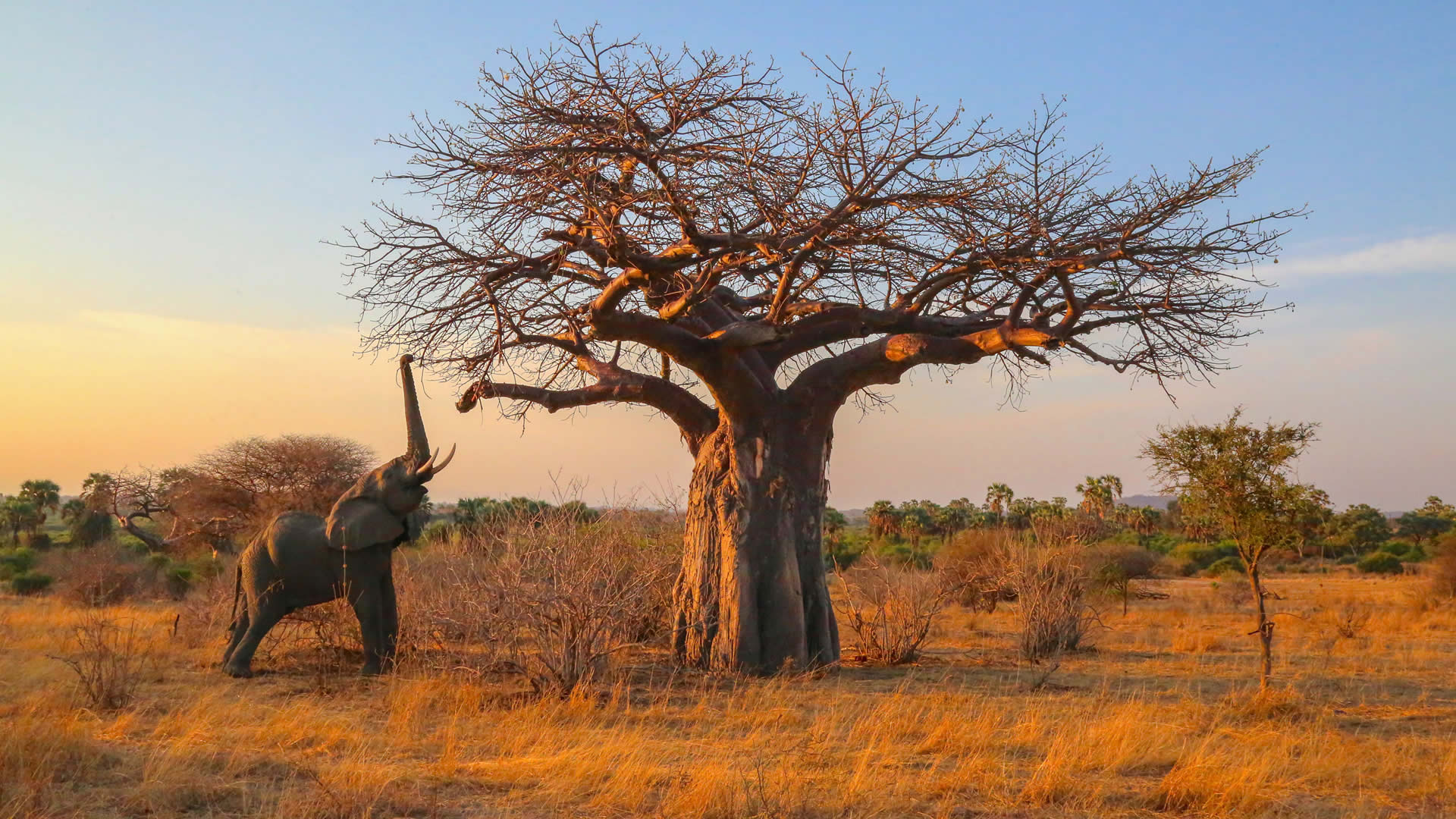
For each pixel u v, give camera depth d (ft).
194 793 19.31
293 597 36.91
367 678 34.99
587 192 30.19
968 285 35.73
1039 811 19.52
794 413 38.99
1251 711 29.50
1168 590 109.70
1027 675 39.06
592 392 38.78
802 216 32.35
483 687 30.58
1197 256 33.45
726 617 37.35
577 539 32.53
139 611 62.39
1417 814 19.57
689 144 31.45
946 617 65.77
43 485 192.13
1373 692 35.19
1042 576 48.14
